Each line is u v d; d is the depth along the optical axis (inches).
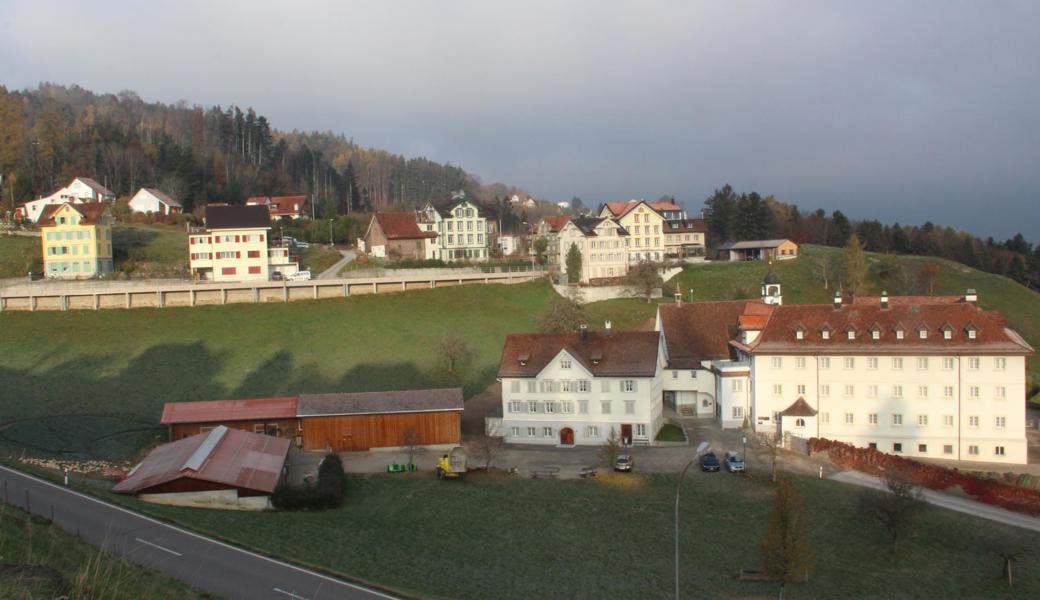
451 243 7273.6
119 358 4279.0
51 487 2415.1
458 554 2208.4
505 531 2420.0
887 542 2397.9
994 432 3208.7
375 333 4857.3
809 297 6166.3
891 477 2568.9
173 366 4220.0
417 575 2016.5
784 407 3454.7
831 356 3385.8
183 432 3289.9
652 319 5433.1
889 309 3444.9
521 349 3614.7
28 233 6259.8
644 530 2455.7
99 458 2977.4
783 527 2020.2
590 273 6515.8
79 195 7101.4
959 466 3142.2
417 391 3459.6
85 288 4995.1
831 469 3048.7
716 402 3796.8
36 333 4557.1
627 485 2874.0
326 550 2126.0
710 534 2433.6
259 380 4097.0
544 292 5949.8
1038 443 3469.5
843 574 2180.1
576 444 3462.1
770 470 3014.3
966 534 2448.3
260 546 2086.6
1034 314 5954.7
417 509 2596.0
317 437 3346.5
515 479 2955.2
